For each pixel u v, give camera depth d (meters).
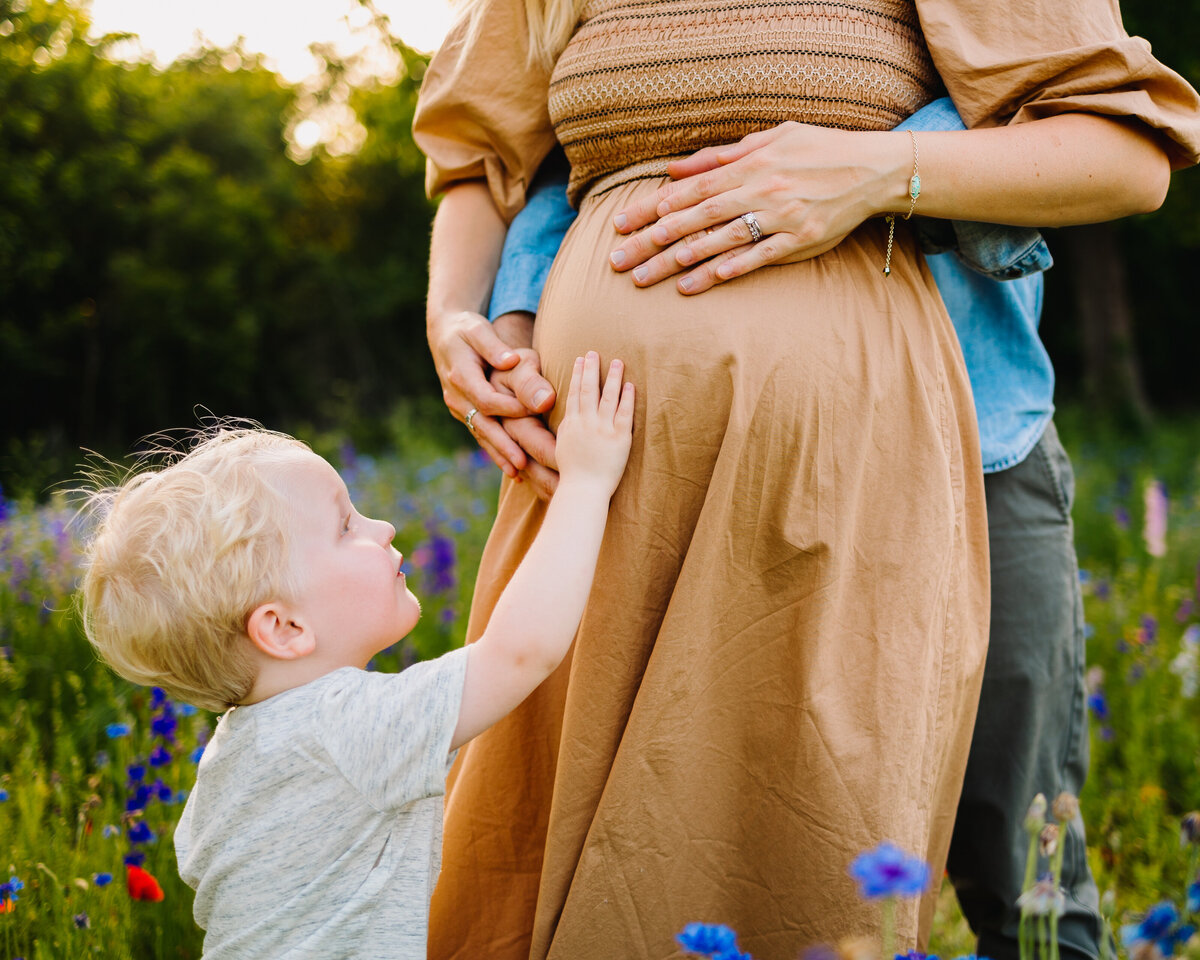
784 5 1.53
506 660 1.41
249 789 1.39
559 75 1.68
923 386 1.49
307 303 20.78
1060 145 1.44
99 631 1.48
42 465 7.59
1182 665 3.21
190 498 1.45
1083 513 6.86
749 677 1.48
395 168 22.52
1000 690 1.77
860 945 1.09
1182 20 13.08
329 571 1.46
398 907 1.40
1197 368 19.81
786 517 1.44
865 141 1.44
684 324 1.48
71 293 18.45
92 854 2.13
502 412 1.65
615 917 1.50
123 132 19.00
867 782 1.43
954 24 1.50
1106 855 2.35
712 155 1.51
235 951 1.39
